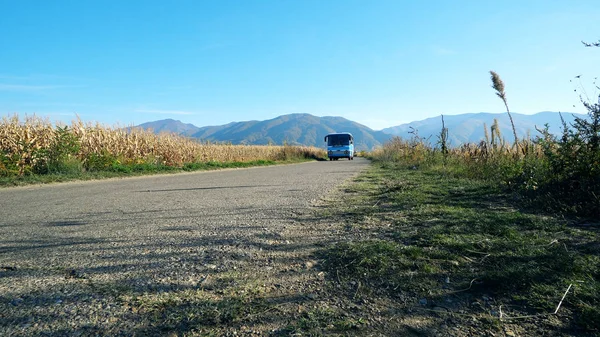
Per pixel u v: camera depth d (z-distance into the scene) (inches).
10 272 90.0
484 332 60.3
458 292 75.5
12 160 419.2
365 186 271.4
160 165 615.2
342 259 96.8
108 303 71.6
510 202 179.5
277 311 68.2
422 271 86.5
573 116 174.4
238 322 64.0
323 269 90.7
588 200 152.2
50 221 157.2
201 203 203.2
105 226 144.0
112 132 593.9
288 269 91.0
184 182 368.8
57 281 83.7
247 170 643.5
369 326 62.6
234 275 87.0
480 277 81.4
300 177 398.9
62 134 470.0
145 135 663.8
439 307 69.5
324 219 150.9
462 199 191.0
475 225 125.5
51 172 446.6
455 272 85.6
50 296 75.0
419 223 135.0
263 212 169.0
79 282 83.0
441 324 63.2
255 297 74.5
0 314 66.9
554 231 118.6
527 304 69.3
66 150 474.0
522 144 260.2
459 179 301.4
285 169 638.5
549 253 92.9
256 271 89.7
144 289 78.7
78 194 268.7
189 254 103.8
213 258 100.0
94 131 549.6
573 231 117.6
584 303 68.0
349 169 555.2
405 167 517.3
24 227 144.7
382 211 163.6
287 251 106.0
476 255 96.3
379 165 644.7
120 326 62.6
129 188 310.2
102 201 222.4
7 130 432.8
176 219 156.0
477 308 68.7
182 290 78.1
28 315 66.5
